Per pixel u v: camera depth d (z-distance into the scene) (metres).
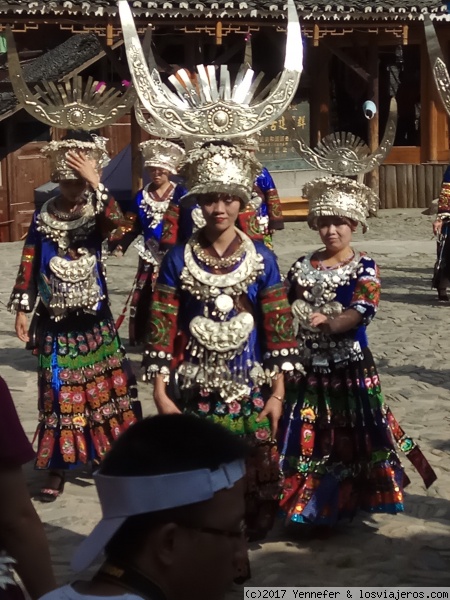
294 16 5.41
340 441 5.40
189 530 2.22
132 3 19.12
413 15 20.66
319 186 5.36
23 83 6.18
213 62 21.23
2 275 15.85
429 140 23.78
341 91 23.78
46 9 18.72
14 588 2.97
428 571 5.05
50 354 6.26
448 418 7.65
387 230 20.69
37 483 6.50
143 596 2.21
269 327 4.87
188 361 4.88
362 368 5.43
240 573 4.62
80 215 6.23
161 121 5.39
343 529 5.59
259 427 4.96
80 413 6.23
